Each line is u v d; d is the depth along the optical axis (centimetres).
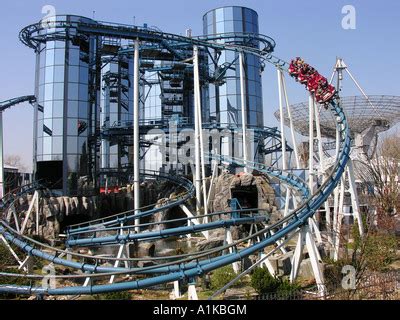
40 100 6619
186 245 5069
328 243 3869
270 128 7769
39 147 6556
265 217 3741
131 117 9744
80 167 6475
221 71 7962
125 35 5581
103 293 2388
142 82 9988
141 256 4128
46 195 6191
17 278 3084
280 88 5834
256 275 2664
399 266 3269
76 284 3222
